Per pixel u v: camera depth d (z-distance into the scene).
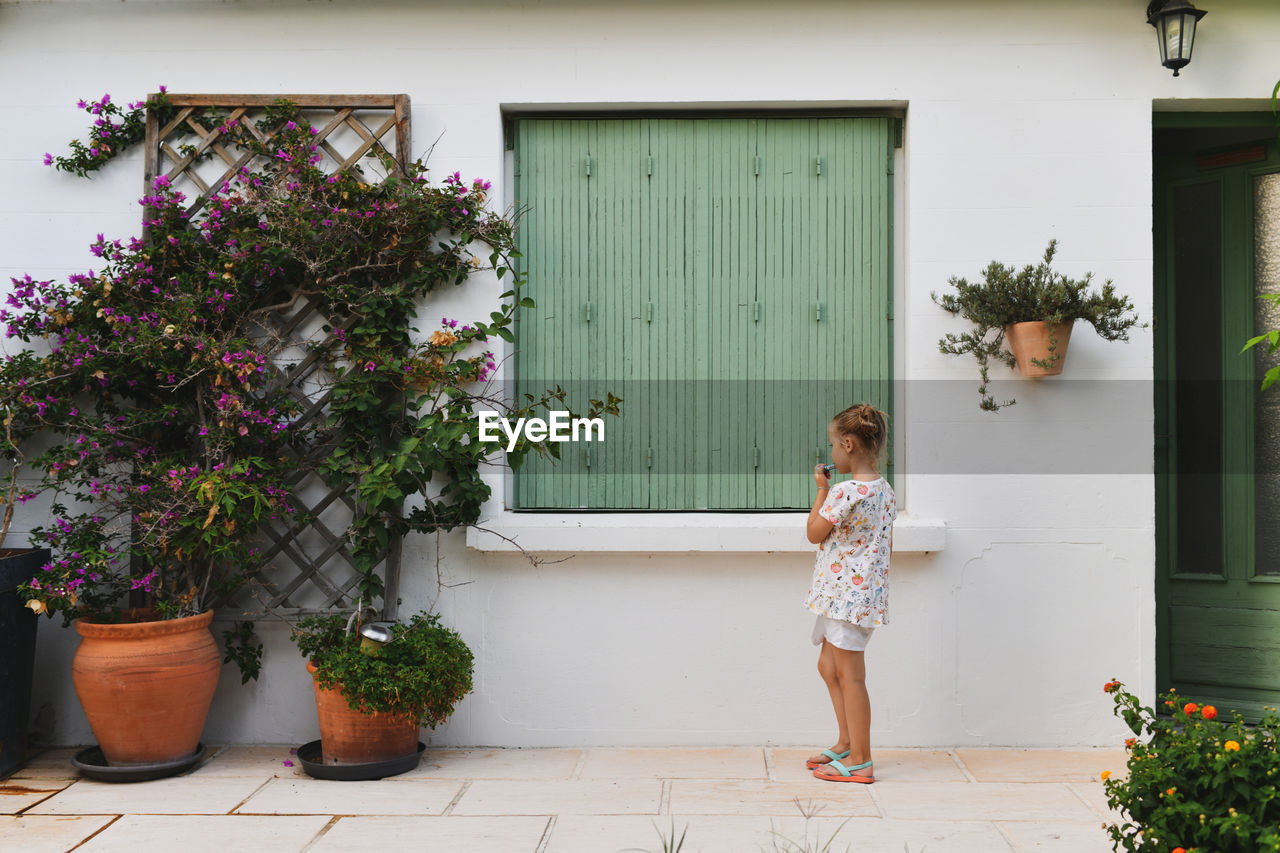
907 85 4.30
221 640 4.29
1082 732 4.23
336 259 4.15
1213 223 4.74
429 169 4.34
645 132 4.48
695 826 3.36
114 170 4.36
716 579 4.29
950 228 4.28
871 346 4.45
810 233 4.46
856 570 3.70
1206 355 4.75
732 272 4.48
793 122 4.46
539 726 4.31
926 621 4.25
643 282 4.49
